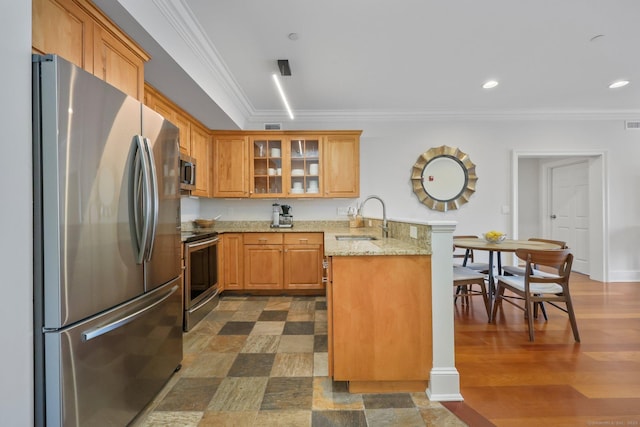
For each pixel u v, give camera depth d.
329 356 1.79
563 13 2.12
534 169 5.90
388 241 2.24
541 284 2.62
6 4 0.97
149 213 1.51
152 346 1.64
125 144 1.40
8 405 0.97
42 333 1.08
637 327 2.67
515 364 2.06
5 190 0.96
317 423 1.51
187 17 2.09
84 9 1.45
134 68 1.85
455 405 1.64
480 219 4.33
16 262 1.00
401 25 2.24
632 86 3.42
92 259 1.21
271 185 4.15
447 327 1.72
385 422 1.52
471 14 2.13
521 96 3.72
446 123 4.33
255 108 4.08
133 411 1.47
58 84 1.07
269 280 3.79
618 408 1.60
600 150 4.28
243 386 1.83
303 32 2.32
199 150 3.62
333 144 4.03
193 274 2.79
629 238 4.29
